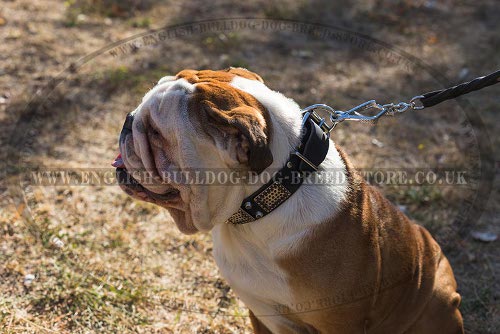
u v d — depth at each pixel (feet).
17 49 19.51
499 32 23.11
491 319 12.52
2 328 10.60
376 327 9.62
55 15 21.67
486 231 14.62
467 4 25.00
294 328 9.48
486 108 19.06
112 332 10.94
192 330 11.24
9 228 12.98
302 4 23.98
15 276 11.89
